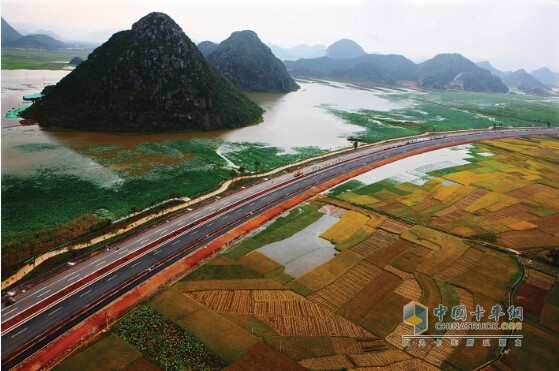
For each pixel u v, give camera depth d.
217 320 65.88
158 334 62.19
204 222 101.88
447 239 98.00
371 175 146.50
